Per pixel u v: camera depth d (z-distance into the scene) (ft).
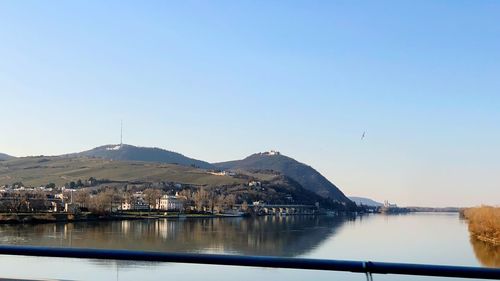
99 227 412.16
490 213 317.42
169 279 36.52
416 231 402.31
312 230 415.23
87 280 31.45
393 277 40.06
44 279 18.94
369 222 637.71
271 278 40.65
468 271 15.43
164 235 333.01
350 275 43.73
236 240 299.99
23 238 284.41
